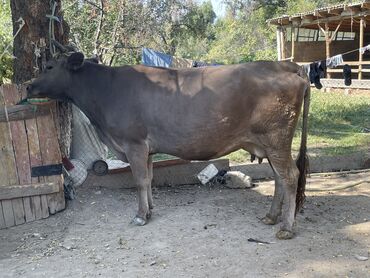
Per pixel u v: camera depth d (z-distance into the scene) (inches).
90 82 214.8
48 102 227.5
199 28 901.8
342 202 241.8
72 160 254.4
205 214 224.2
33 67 243.9
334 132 414.9
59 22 246.1
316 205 237.1
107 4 493.7
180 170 278.5
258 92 194.1
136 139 209.9
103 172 258.5
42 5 240.5
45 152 228.8
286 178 198.5
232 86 196.4
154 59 417.4
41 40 240.8
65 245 194.4
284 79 193.6
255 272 165.6
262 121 196.1
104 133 221.3
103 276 166.4
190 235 199.6
